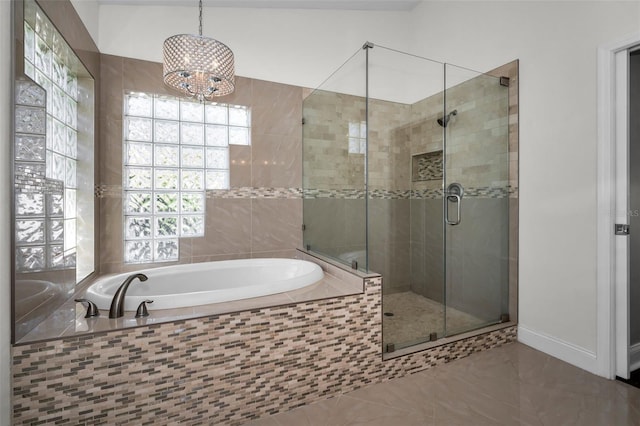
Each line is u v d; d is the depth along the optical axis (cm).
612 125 192
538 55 233
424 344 219
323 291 202
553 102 223
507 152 259
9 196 133
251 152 302
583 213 206
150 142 274
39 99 158
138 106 270
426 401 179
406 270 275
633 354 210
